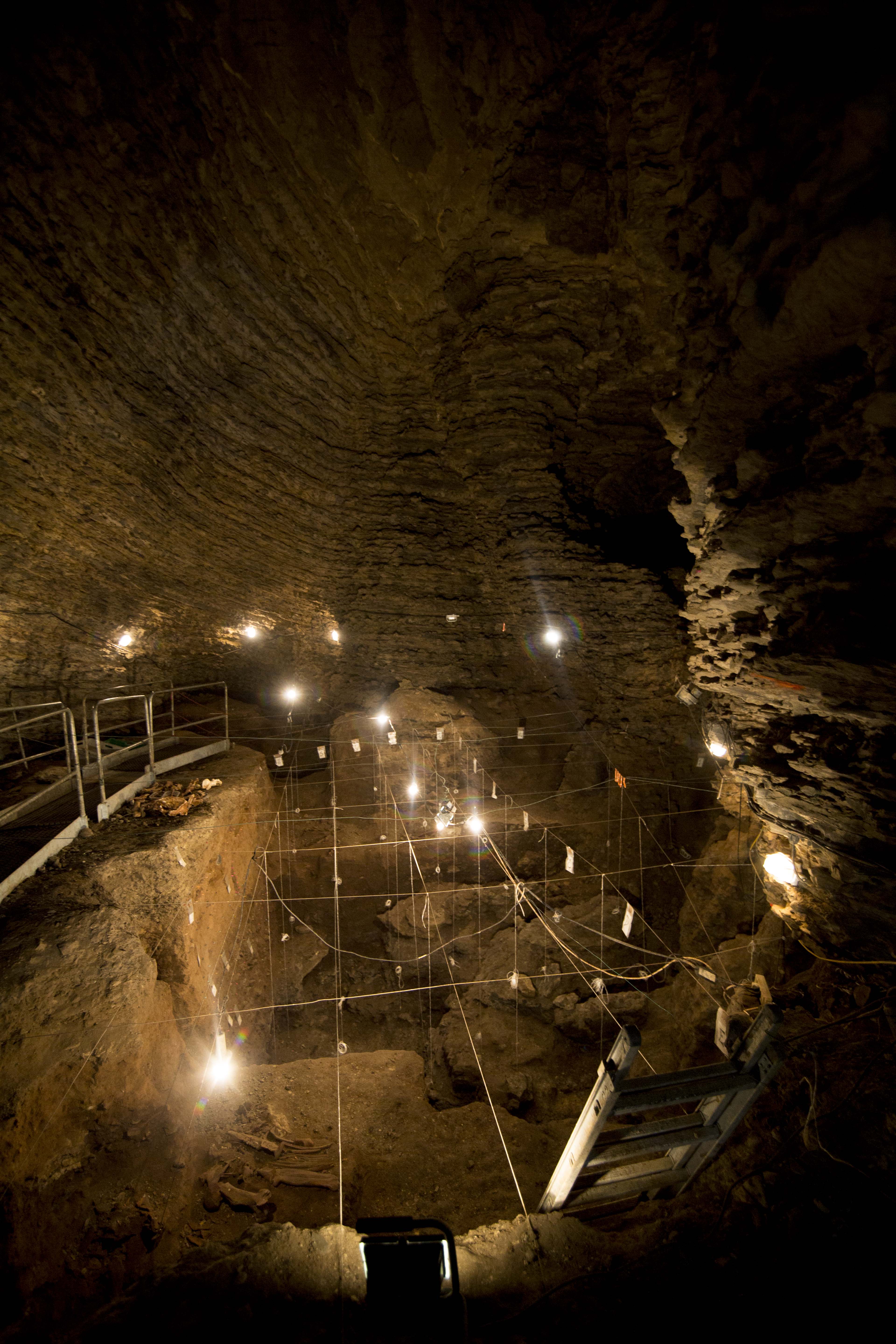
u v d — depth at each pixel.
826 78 2.41
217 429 6.65
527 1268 3.61
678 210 3.58
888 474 3.09
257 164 4.51
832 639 3.73
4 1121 3.77
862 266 2.49
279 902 9.09
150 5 3.55
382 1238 2.79
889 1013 4.56
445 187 4.63
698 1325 3.04
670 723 8.73
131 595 8.73
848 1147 3.83
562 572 8.20
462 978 8.21
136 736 10.16
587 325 5.78
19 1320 3.37
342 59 3.86
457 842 9.27
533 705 9.88
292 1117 6.01
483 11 3.55
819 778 4.36
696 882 7.98
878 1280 3.10
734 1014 3.81
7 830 6.71
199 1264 3.55
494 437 7.03
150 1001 5.17
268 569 8.80
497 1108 6.16
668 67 3.16
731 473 4.35
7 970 4.88
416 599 9.27
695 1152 4.02
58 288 4.94
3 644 8.30
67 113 3.93
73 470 6.60
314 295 5.57
